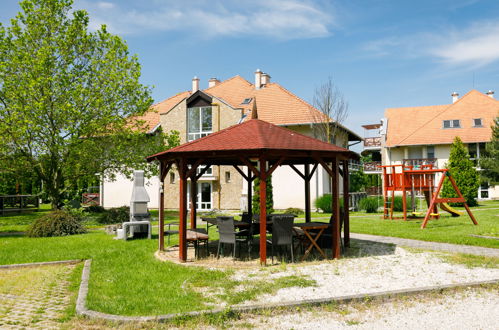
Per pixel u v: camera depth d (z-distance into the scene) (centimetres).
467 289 696
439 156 3522
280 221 915
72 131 2027
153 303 617
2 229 1761
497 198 3391
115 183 3225
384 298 639
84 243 1288
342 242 1230
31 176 2205
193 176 1267
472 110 3641
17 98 1908
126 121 2222
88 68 2150
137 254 1071
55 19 2062
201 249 1143
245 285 720
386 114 4122
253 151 878
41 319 565
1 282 791
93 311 573
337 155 989
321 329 520
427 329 519
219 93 3344
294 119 2777
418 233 1413
